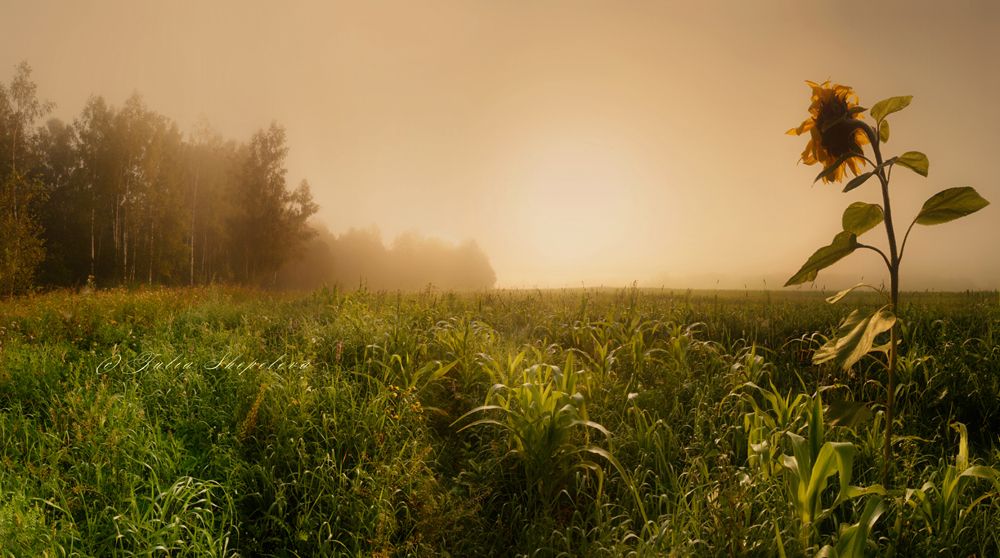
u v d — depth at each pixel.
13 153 31.44
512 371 5.04
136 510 3.08
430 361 5.70
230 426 4.51
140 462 3.63
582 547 3.19
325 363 5.96
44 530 2.94
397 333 6.40
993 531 3.10
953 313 7.86
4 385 5.35
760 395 5.41
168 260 38.16
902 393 5.40
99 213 36.78
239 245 43.22
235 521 3.51
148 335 7.55
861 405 2.63
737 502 3.00
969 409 5.16
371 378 5.19
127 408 4.41
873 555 2.78
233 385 5.14
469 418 5.13
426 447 4.30
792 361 6.60
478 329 7.26
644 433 4.45
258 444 4.20
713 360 6.19
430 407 4.88
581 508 3.90
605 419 4.88
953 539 3.02
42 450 3.79
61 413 4.43
